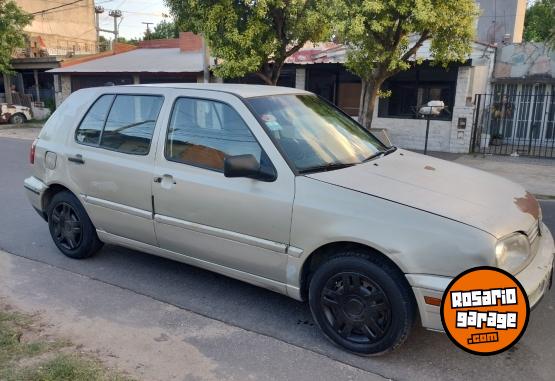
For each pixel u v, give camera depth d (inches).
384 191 131.0
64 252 206.8
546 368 129.0
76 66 958.4
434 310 119.7
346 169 145.1
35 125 969.5
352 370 127.4
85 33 1638.8
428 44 583.2
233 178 149.1
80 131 196.4
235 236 150.0
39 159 209.6
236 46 459.2
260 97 160.7
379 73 438.0
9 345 133.9
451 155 580.7
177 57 927.7
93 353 132.5
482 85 649.6
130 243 184.9
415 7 376.5
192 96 165.2
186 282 183.0
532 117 657.0
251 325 151.1
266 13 455.2
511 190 147.7
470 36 411.8
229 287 178.7
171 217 165.0
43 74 1121.4
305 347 138.7
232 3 452.8
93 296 170.4
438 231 118.8
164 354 133.6
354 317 132.4
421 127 629.3
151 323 151.3
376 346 130.1
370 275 127.6
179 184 160.2
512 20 807.7
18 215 274.8
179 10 470.0
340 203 130.8
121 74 846.5
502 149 632.4
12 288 176.2
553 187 386.9
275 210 140.0
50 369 121.4
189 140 162.4
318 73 693.9
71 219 202.5
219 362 130.4
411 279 120.6
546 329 149.3
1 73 1108.5
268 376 124.3
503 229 120.0
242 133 150.9
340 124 173.9
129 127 180.2
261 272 149.0
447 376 125.3
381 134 205.6
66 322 150.6
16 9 1003.9
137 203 174.1
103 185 183.5
